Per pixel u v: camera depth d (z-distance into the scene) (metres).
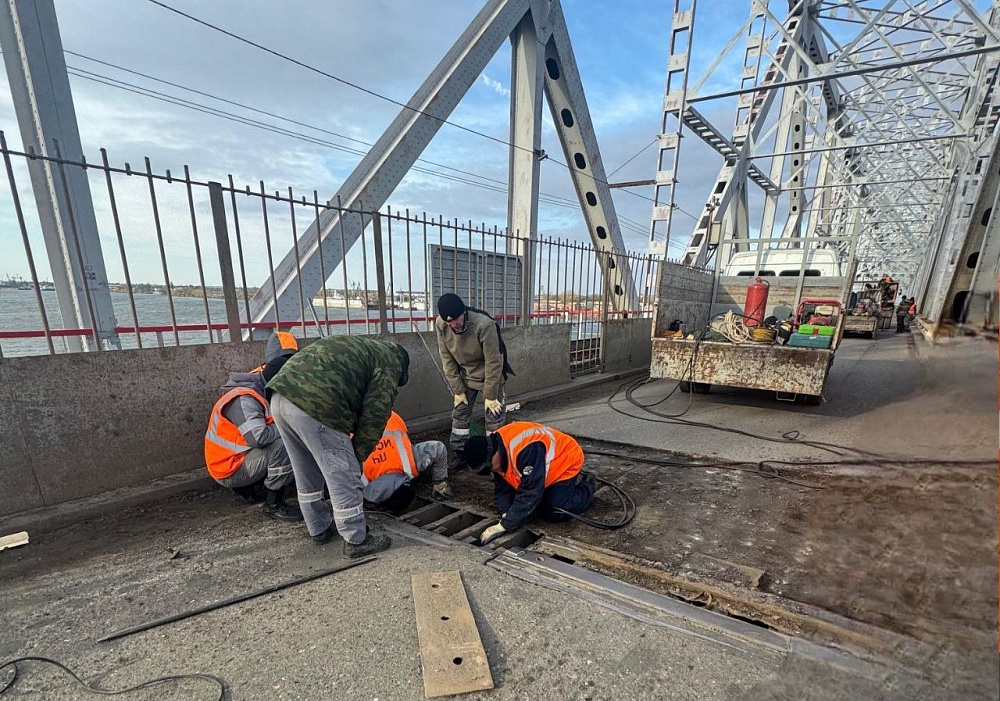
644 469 3.99
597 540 2.83
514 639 1.87
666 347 6.07
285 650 1.81
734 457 4.24
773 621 2.04
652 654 1.78
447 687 1.60
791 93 16.95
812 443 4.61
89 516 2.95
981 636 0.75
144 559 2.52
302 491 2.59
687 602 2.20
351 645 1.84
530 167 9.97
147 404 3.29
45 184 3.70
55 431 2.93
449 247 5.65
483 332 3.94
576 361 8.07
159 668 1.72
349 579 2.30
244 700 1.58
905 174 26.16
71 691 1.62
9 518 2.76
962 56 7.32
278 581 2.30
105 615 2.04
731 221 13.14
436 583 2.21
